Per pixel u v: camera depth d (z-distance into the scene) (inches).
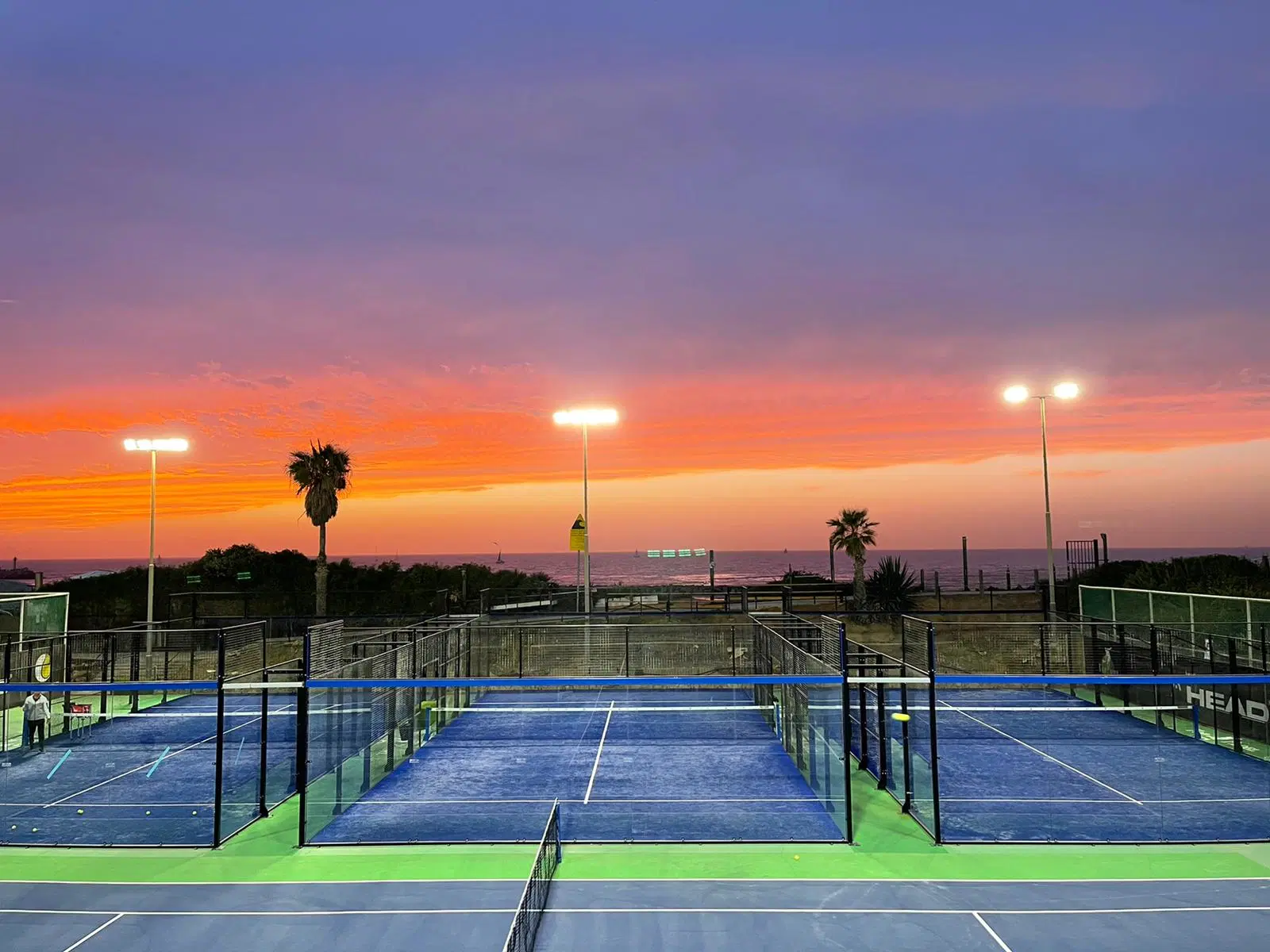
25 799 705.6
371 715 724.7
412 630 894.4
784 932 442.0
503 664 1110.4
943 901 480.1
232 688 602.5
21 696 1037.8
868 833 602.5
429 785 733.3
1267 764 780.0
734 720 997.8
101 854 571.5
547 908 473.7
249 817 652.1
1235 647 847.1
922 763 629.0
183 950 428.8
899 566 1535.4
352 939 438.6
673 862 546.9
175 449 1425.9
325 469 1795.0
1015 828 608.7
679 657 1107.3
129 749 889.5
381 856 563.8
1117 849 564.7
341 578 2362.2
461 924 455.8
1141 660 1004.6
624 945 427.5
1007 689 1180.5
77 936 445.4
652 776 757.9
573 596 1620.3
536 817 643.5
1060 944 425.4
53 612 1096.2
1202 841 576.4
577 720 1013.2
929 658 599.5
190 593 1617.9
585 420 1348.4
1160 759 675.4
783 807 663.1
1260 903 474.0
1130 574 1637.6
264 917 466.6
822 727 669.3
